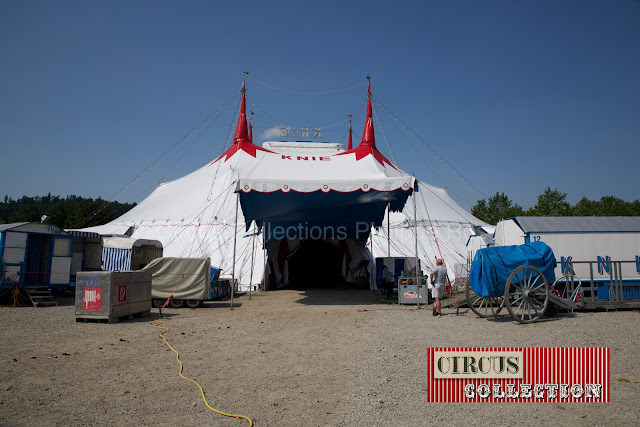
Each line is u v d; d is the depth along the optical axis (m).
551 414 4.66
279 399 5.18
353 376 6.04
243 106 29.77
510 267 10.36
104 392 5.45
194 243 22.64
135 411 4.82
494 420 4.51
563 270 12.41
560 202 39.78
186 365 6.69
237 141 28.70
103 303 10.86
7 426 4.38
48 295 15.45
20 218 63.91
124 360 7.00
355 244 22.67
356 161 23.94
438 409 4.82
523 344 7.71
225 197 24.30
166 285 14.20
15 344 8.22
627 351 7.13
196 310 13.46
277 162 24.31
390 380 5.82
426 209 24.30
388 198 17.66
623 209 44.50
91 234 19.31
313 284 25.05
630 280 12.83
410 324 10.26
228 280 17.31
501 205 47.19
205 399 5.18
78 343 8.32
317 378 5.98
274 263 22.00
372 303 15.31
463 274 20.88
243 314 12.45
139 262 19.44
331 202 17.81
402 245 23.41
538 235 13.18
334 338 8.71
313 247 25.19
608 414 4.64
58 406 4.96
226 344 8.21
